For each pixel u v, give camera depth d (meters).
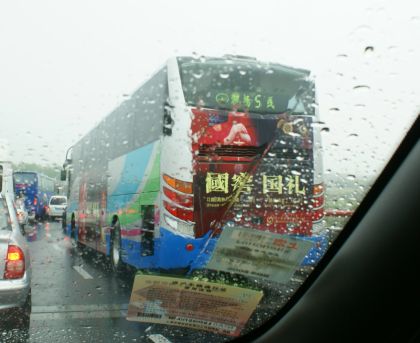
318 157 6.48
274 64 6.63
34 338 4.53
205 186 6.26
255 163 6.40
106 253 9.32
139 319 3.96
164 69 6.57
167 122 6.36
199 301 3.92
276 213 6.37
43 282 7.49
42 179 16.48
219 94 6.45
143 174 7.13
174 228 6.16
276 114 6.53
